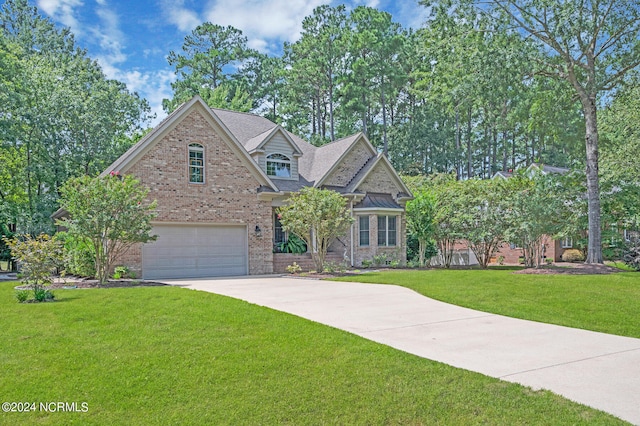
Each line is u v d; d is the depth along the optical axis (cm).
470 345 695
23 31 5053
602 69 2041
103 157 2983
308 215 1786
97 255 1412
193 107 1877
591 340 733
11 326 784
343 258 2328
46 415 468
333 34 4775
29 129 2703
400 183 2534
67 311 904
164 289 1215
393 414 465
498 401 484
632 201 2216
